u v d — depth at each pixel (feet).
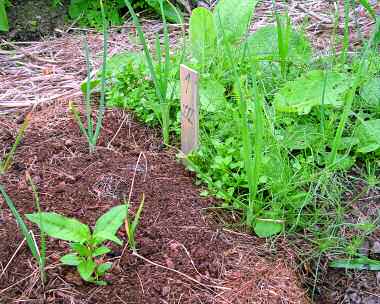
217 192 5.95
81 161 6.35
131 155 6.57
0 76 8.70
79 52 9.37
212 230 5.57
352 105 7.18
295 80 6.96
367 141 6.58
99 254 4.74
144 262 5.10
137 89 7.26
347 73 7.55
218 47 7.86
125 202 5.47
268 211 5.78
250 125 6.61
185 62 7.71
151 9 10.66
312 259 5.68
